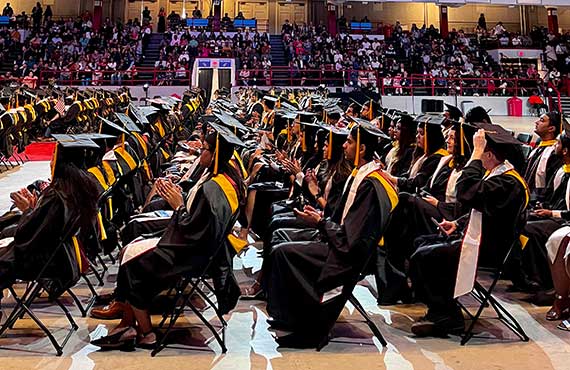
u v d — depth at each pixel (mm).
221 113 5602
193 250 2994
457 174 3842
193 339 3189
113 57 22453
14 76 20984
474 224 3156
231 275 3322
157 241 3031
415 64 22875
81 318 3520
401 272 3885
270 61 22688
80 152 3074
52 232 2971
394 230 3877
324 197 3838
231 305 3354
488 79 19141
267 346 3098
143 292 2967
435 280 3264
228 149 3104
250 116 9102
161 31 26578
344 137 3592
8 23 25797
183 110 10492
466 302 3955
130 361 2861
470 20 29281
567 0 22000
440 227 3295
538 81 19594
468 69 22406
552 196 4238
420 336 3277
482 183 3115
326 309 3072
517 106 18844
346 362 2877
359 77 19312
